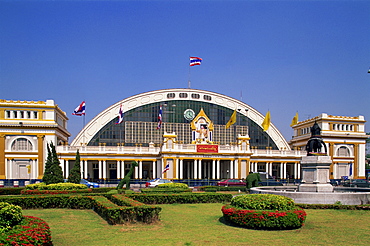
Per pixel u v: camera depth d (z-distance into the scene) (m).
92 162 89.44
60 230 21.50
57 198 32.59
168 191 41.06
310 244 17.80
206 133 96.19
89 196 32.62
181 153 81.62
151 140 95.44
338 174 98.44
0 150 75.38
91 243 18.09
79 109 82.69
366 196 29.89
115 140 93.75
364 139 100.88
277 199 22.42
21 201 31.66
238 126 101.94
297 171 95.00
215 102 100.94
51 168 52.00
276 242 18.17
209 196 36.78
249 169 85.00
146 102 96.69
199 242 18.19
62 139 88.69
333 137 98.50
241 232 20.58
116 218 23.17
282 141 104.69
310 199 29.77
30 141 76.94
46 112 78.38
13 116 76.88
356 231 20.77
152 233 20.45
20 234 14.62
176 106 98.25
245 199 23.14
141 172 86.19
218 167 83.75
